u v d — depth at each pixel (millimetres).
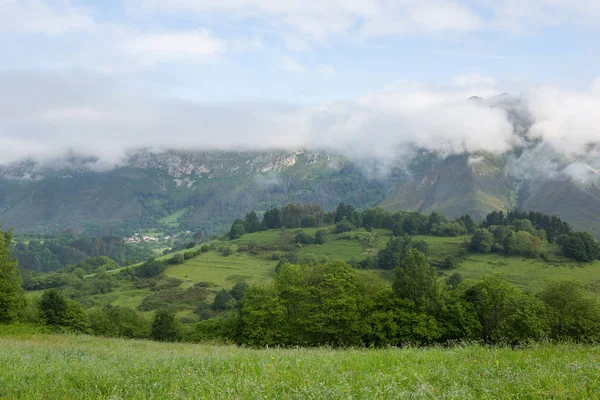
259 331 55312
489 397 8180
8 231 56094
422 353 14156
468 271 129625
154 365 12508
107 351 18906
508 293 49750
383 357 13367
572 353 12578
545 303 48594
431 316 49844
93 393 9492
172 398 8695
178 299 126688
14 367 12086
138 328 82625
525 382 8898
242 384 9367
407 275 53188
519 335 45562
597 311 46562
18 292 56156
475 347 14906
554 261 130375
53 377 11109
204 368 11695
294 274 60500
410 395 8297
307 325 54844
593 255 130500
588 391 8312
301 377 10078
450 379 9648
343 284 55406
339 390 8531
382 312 51750
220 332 64062
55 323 65125
